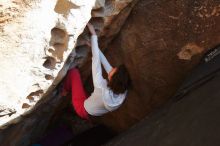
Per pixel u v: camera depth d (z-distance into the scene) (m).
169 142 2.70
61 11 2.55
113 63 3.84
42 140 4.46
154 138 2.88
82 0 2.57
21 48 2.55
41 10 2.41
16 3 2.27
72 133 4.64
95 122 4.65
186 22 3.31
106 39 3.61
